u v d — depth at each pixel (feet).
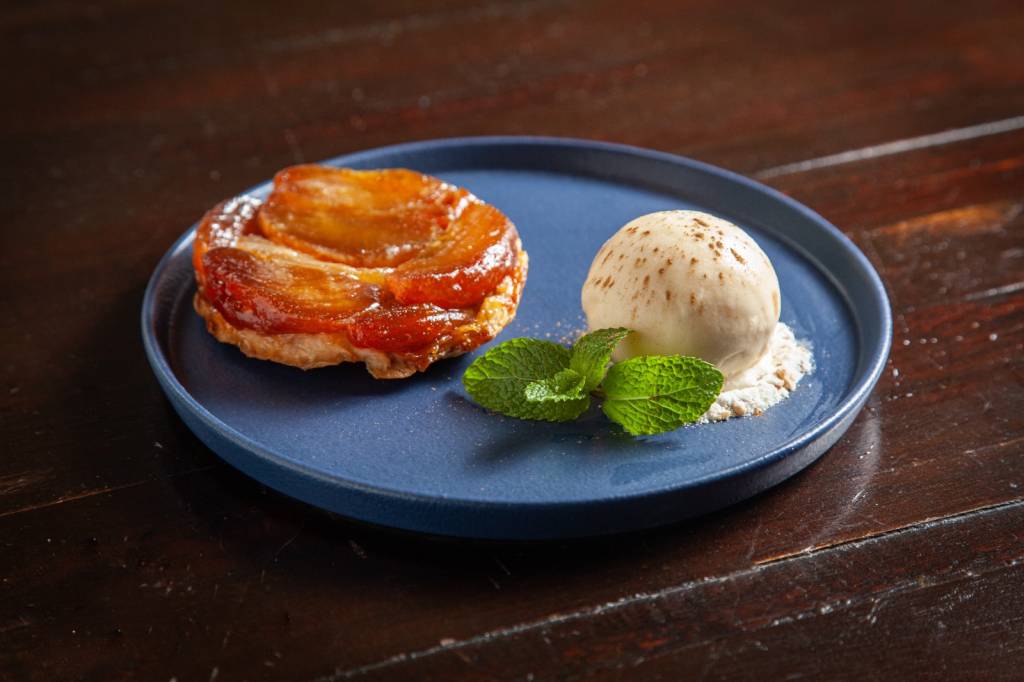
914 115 2.19
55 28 2.45
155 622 1.37
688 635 1.36
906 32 2.45
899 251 1.87
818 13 2.51
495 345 1.64
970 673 1.34
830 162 2.07
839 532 1.45
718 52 2.38
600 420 1.52
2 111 2.19
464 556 1.42
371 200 1.75
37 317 1.74
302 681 1.32
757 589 1.40
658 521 1.43
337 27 2.46
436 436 1.50
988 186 2.01
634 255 1.55
